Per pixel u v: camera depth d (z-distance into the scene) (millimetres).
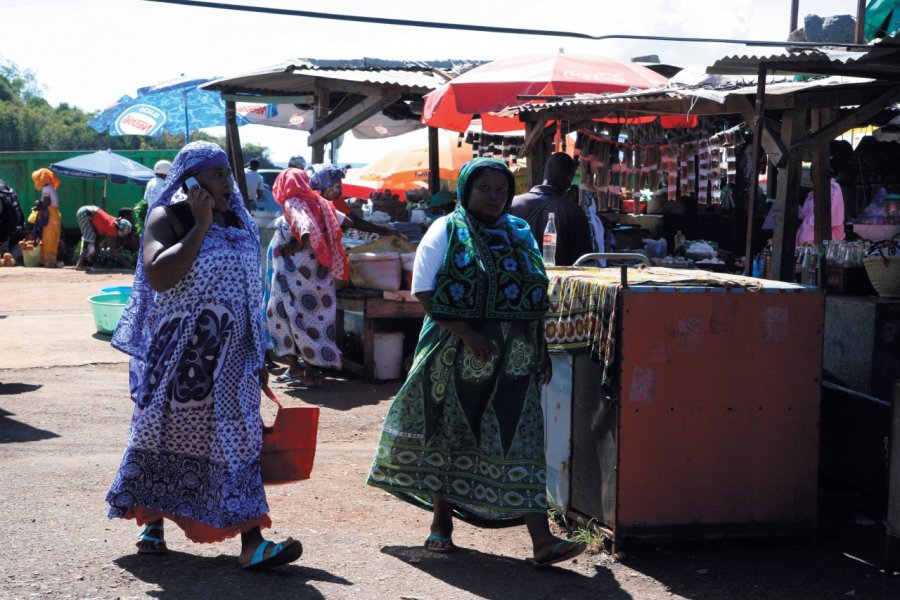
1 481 4906
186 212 3721
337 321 8695
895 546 3988
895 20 8086
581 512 4492
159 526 3965
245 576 3762
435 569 3986
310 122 14492
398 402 4105
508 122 10242
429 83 9922
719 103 6473
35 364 8406
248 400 3676
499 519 4270
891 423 3998
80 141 84875
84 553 3939
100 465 5312
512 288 3895
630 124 8859
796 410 4258
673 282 4191
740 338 4172
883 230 7348
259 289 3775
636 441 4113
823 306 4242
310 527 4453
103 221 19359
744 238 11430
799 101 6066
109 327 10047
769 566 4121
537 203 6262
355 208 9547
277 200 7805
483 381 3939
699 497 4199
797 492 4301
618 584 3889
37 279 17094
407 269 8039
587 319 4293
